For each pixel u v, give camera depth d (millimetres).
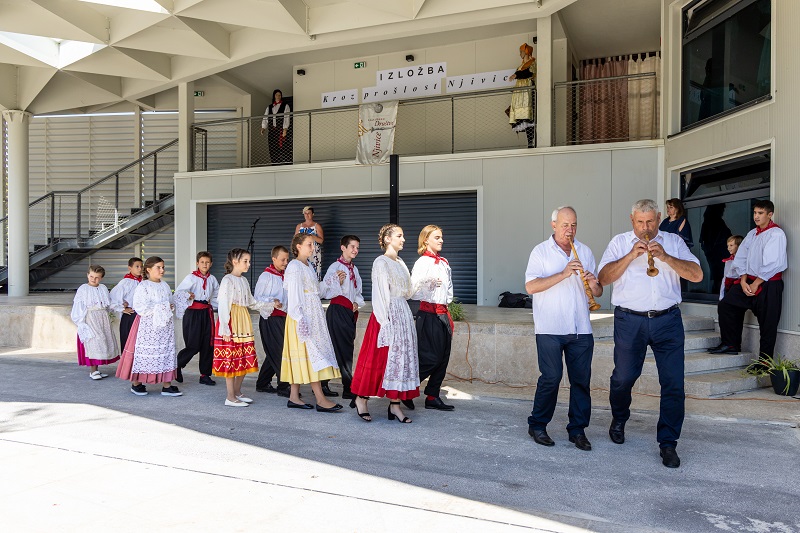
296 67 12883
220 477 3746
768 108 6785
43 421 5207
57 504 3279
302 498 3400
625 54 11984
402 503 3334
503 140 11414
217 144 14305
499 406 5758
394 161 10352
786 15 6516
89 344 7289
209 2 9438
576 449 4352
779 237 6207
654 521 3121
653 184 9094
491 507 3283
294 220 11773
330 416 5379
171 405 5859
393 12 9570
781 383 5926
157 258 6254
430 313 5422
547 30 9641
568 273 4113
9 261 12766
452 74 11758
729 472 3863
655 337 4102
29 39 10758
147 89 12555
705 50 8258
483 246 10000
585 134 11961
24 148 12773
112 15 9984
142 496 3412
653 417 5285
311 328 5461
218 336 5742
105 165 15094
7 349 9641
